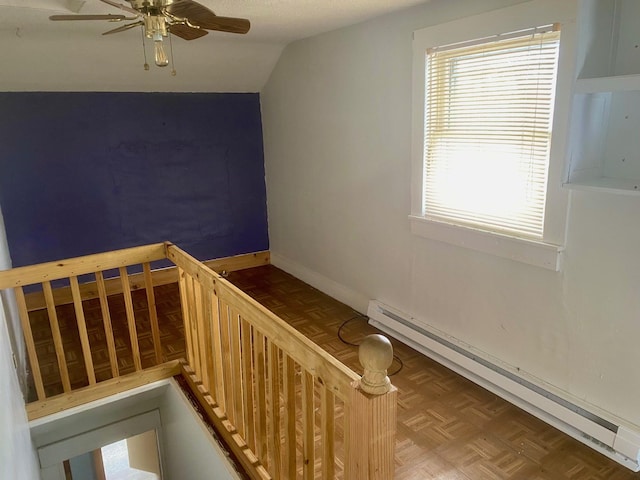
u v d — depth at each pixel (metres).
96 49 3.55
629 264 2.01
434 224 2.91
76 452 2.92
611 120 1.97
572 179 1.94
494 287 2.63
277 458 1.94
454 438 2.31
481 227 2.64
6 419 1.79
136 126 4.29
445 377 2.84
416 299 3.23
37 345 3.42
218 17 1.92
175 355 3.21
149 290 2.87
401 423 2.43
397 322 3.32
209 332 2.57
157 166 4.46
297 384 2.79
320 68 3.79
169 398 3.04
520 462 2.14
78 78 3.84
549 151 2.22
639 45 1.83
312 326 3.59
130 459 5.45
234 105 4.74
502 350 2.65
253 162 4.96
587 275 2.16
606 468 2.09
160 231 4.61
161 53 1.92
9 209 3.90
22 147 3.87
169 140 4.47
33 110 3.85
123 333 3.56
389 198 3.31
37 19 2.83
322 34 3.67
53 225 4.10
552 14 2.08
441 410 2.53
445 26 2.60
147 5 1.79
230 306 2.15
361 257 3.73
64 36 3.31
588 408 2.23
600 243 2.09
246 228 5.06
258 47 4.06
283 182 4.71
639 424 2.08
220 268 4.98
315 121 4.00
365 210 3.58
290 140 4.44
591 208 2.10
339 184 3.84
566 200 2.18
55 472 2.89
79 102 4.01
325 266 4.25
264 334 1.86
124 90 4.16
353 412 1.33
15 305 3.40
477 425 2.40
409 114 2.99
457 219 2.78
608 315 2.11
